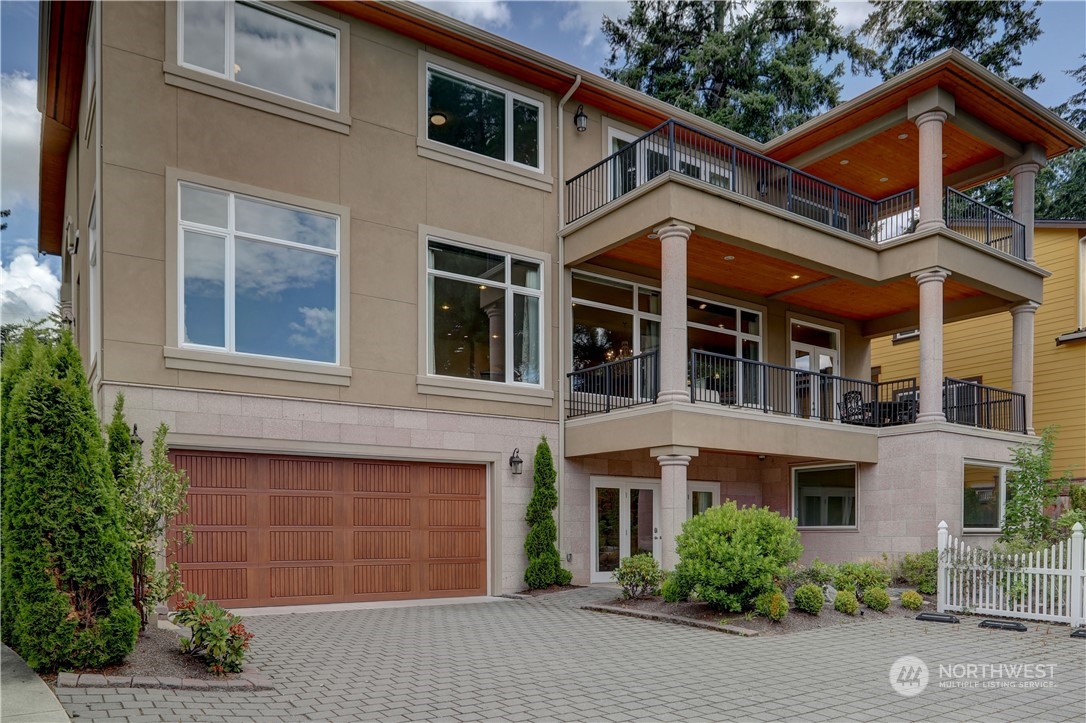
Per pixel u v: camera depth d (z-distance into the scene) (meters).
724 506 9.94
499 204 13.10
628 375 14.51
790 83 28.77
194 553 9.83
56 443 5.84
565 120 14.20
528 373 13.27
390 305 11.71
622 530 13.98
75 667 5.68
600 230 13.05
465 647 7.80
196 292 10.15
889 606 10.68
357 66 11.79
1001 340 19.55
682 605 10.12
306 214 11.14
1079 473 17.66
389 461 11.59
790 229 13.45
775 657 7.55
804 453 13.33
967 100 14.48
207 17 10.62
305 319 10.97
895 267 14.63
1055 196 29.22
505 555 12.39
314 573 10.76
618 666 7.04
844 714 5.65
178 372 9.81
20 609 5.61
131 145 9.77
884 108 14.73
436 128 12.63
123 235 9.61
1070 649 8.23
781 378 16.91
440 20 12.13
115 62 9.77
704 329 15.89
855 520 14.66
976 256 14.84
